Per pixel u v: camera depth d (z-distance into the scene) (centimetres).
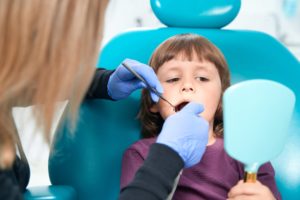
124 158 98
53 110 57
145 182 67
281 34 162
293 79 109
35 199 84
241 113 68
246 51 110
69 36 56
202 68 97
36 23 55
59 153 98
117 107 105
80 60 58
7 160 58
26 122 63
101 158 101
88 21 58
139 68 88
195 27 113
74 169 99
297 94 107
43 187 92
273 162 104
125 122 106
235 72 108
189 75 97
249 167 73
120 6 159
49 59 56
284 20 161
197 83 97
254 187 74
